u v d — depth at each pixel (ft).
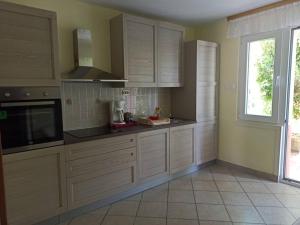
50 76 6.96
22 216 6.57
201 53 11.15
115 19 9.43
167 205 8.45
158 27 10.24
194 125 11.21
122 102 10.21
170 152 10.31
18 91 6.37
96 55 9.61
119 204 8.57
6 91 6.17
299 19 8.86
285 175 10.32
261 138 10.78
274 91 10.13
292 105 10.01
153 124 10.03
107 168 8.25
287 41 9.53
